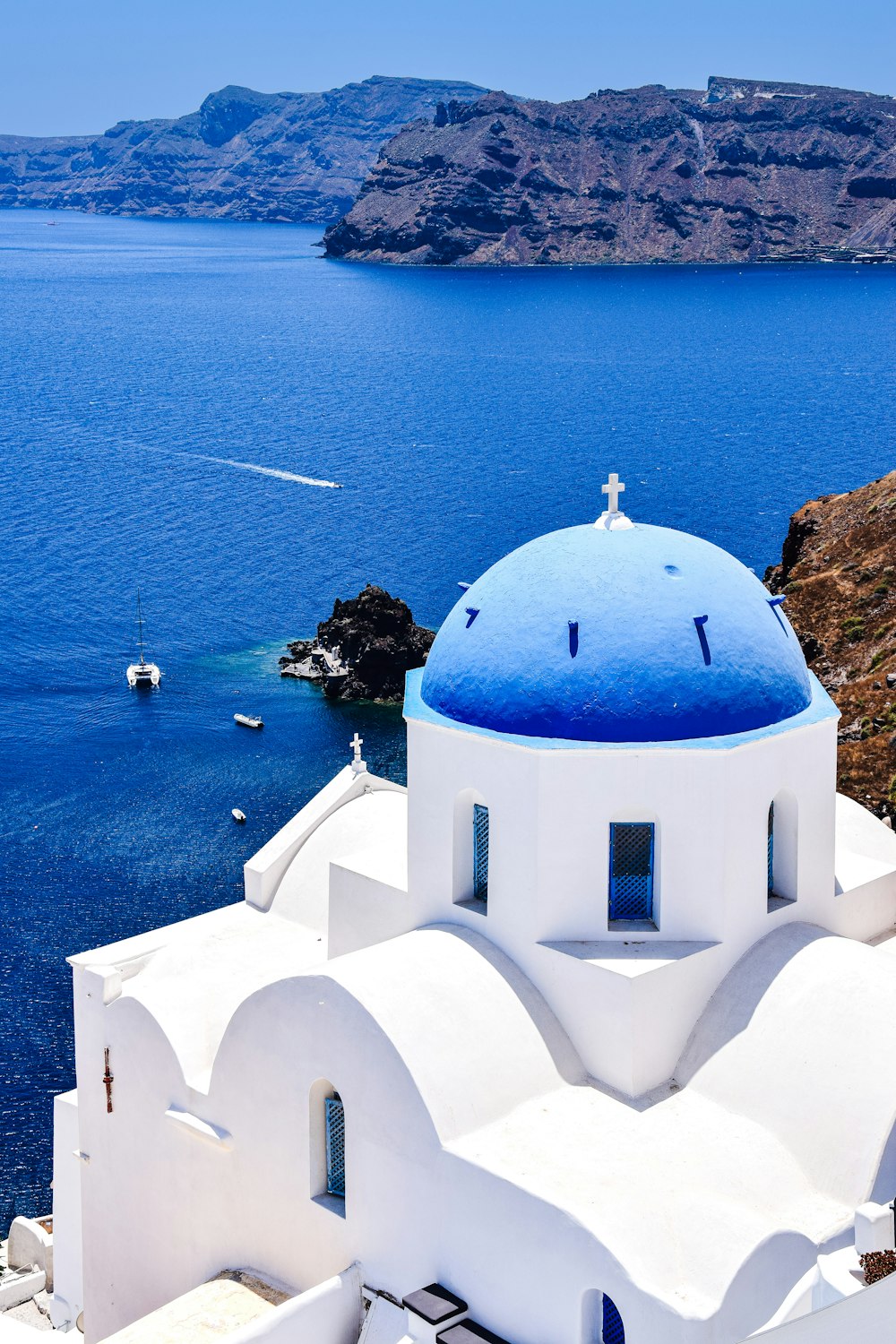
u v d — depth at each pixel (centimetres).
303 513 15088
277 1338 2058
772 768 2211
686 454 18962
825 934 2259
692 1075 2117
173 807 7562
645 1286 1727
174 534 14088
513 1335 1923
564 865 2172
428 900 2380
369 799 2964
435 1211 2003
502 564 2397
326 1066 2152
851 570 8519
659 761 2130
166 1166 2509
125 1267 2659
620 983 2083
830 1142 1956
